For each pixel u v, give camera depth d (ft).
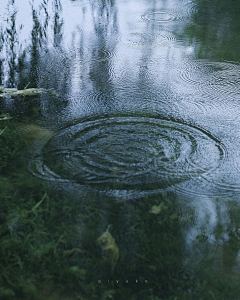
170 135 8.22
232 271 4.93
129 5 20.52
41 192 6.37
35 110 9.36
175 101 10.03
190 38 15.30
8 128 8.42
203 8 19.98
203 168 7.12
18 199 6.19
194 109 9.58
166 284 4.75
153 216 5.92
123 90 10.67
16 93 10.34
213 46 14.44
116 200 6.24
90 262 5.02
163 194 6.40
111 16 18.33
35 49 13.87
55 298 4.51
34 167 7.03
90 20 17.62
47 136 8.13
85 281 4.75
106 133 8.26
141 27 16.63
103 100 9.99
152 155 7.48
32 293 4.56
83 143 7.87
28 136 8.11
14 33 15.57
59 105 9.66
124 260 5.08
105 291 4.56
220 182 6.73
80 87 10.80
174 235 5.55
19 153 7.45
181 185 6.64
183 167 7.13
